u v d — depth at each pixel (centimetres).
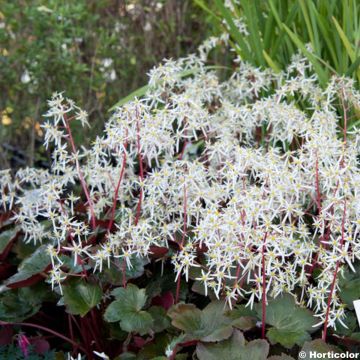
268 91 137
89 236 113
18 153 187
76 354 108
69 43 163
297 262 96
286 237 98
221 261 95
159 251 102
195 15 184
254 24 132
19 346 104
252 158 102
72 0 167
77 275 102
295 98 134
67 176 112
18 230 119
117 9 186
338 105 126
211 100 138
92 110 170
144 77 187
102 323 108
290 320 95
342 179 98
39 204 115
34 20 157
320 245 98
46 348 105
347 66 129
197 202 108
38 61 160
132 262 104
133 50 186
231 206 99
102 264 104
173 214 107
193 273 103
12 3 165
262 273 98
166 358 92
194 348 101
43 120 178
